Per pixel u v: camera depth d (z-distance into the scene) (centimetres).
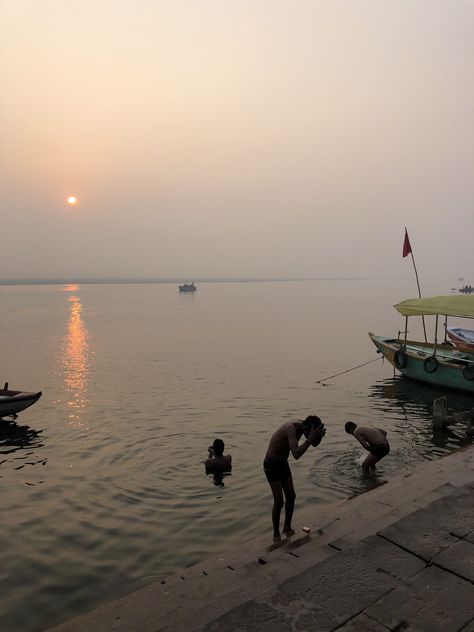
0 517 830
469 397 1783
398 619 430
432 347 2292
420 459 1096
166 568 665
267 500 869
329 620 432
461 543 566
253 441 1232
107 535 760
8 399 1441
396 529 602
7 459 1122
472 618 431
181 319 5488
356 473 990
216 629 425
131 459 1101
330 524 629
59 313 6519
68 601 598
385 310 7081
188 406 1627
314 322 5075
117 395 1800
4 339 3575
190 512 830
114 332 4081
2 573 662
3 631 543
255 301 10044
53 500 894
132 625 452
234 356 2773
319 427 668
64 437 1282
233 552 607
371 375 2205
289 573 515
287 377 2156
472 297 1945
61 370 2341
